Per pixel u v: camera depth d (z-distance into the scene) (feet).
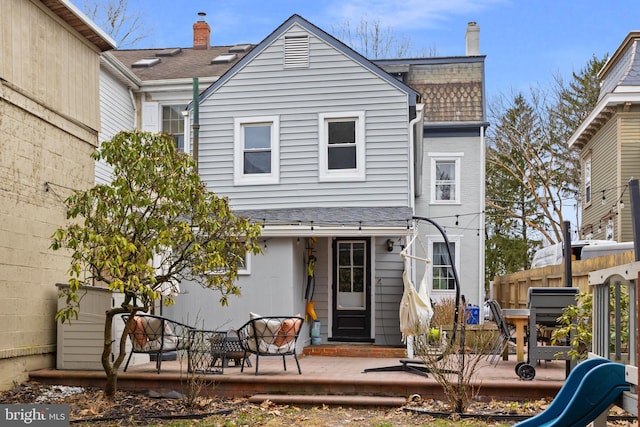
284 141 45.70
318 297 43.42
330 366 33.83
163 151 26.96
